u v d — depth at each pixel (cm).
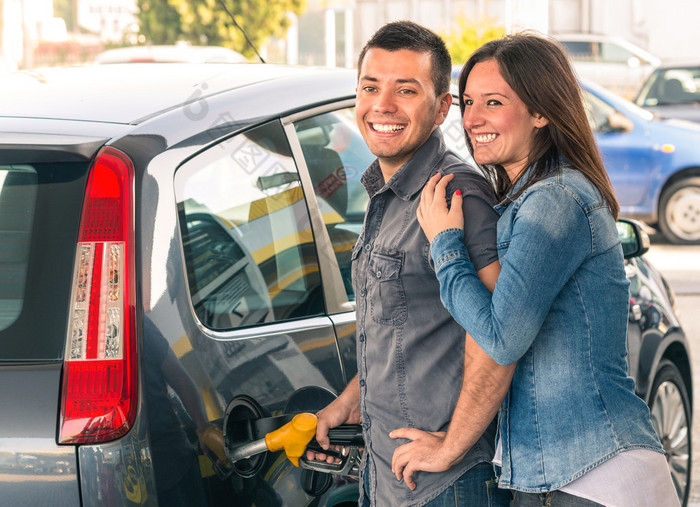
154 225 221
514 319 202
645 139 1056
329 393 259
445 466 218
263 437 236
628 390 216
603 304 212
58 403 208
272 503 242
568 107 217
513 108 220
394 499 229
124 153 221
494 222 220
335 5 2508
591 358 212
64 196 220
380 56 231
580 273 211
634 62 1691
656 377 404
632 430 213
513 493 224
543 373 212
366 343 235
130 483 208
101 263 213
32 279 216
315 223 276
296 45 2536
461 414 214
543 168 217
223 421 227
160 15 1680
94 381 209
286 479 247
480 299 207
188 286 227
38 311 214
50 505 207
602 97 1077
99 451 206
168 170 229
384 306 229
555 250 205
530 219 207
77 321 211
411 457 221
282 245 263
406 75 229
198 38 1688
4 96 261
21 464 207
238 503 231
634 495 208
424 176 232
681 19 2320
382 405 231
